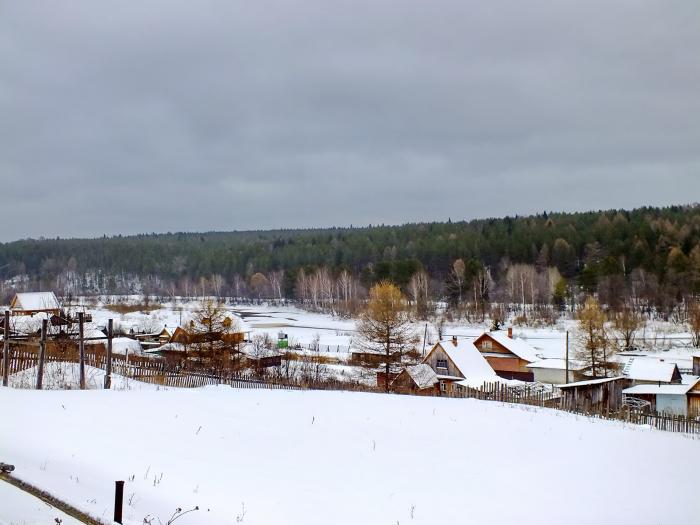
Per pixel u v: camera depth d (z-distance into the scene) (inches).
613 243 5300.2
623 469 638.5
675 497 553.0
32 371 1214.3
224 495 468.4
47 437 569.3
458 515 473.4
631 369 2121.1
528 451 681.0
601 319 2294.5
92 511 369.7
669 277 4311.0
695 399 1791.3
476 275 4820.4
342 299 5615.2
